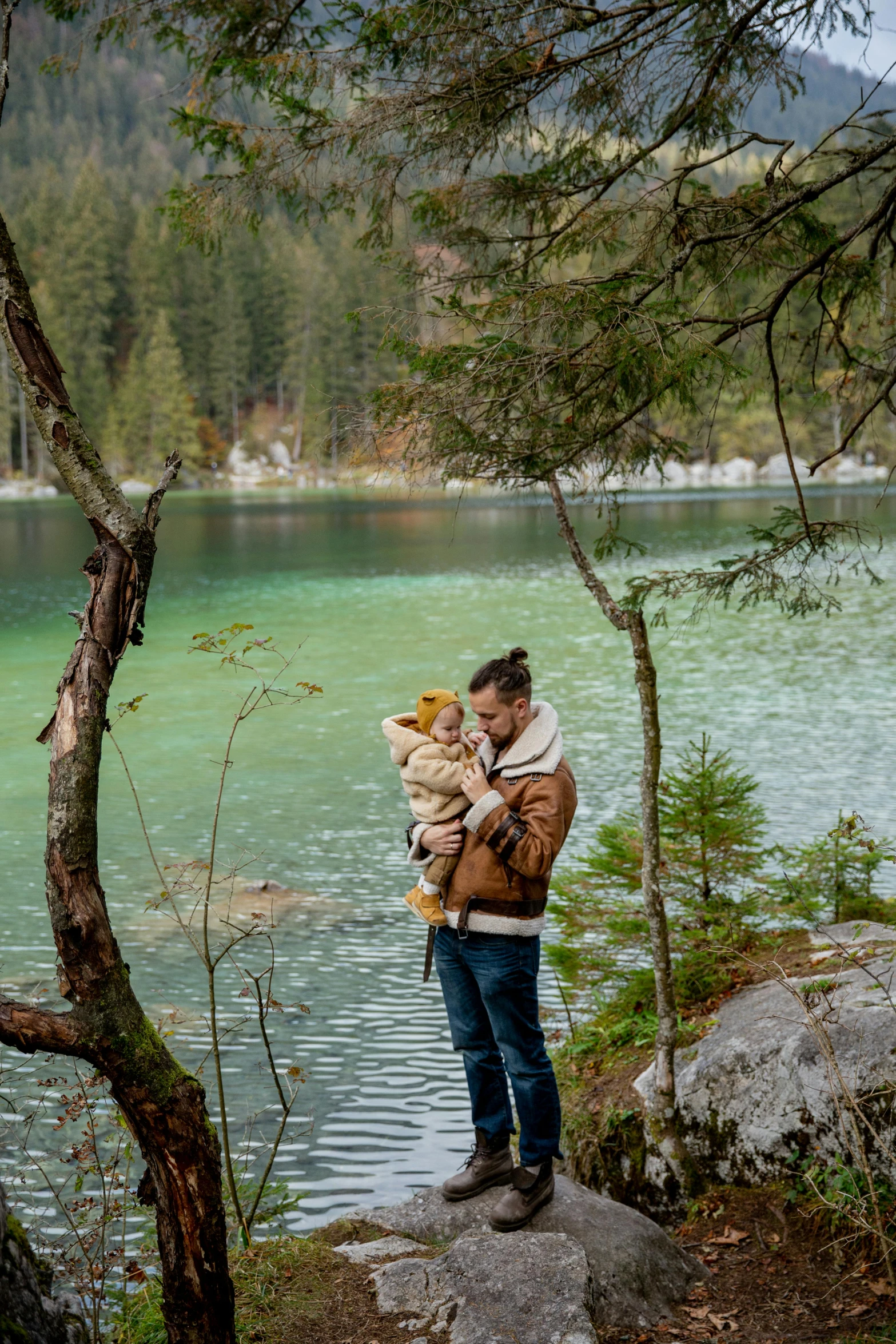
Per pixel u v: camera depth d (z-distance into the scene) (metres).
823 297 5.29
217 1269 2.72
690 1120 4.84
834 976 5.18
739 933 6.10
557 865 10.60
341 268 104.88
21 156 179.12
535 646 25.20
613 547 5.09
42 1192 5.54
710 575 4.92
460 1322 3.17
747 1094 4.69
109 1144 6.09
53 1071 6.94
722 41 4.96
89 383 117.12
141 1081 2.61
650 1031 5.75
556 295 4.29
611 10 4.77
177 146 175.25
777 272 5.21
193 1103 2.66
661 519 61.81
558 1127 3.70
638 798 13.13
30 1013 2.57
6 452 114.12
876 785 13.35
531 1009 3.62
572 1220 3.72
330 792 14.28
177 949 9.27
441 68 4.87
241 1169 6.11
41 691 21.02
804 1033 4.69
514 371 4.29
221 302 131.38
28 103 183.62
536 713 3.55
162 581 39.69
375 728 18.02
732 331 4.53
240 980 8.70
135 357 121.56
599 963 6.30
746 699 18.88
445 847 3.51
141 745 17.02
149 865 11.38
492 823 3.40
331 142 5.02
